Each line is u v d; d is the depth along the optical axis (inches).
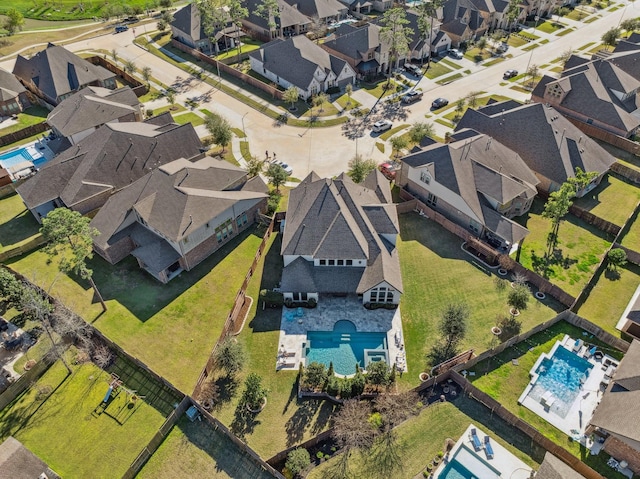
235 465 1487.5
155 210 2151.8
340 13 4980.3
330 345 1854.1
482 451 1501.0
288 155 2994.6
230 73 3961.6
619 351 1812.3
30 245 2305.6
